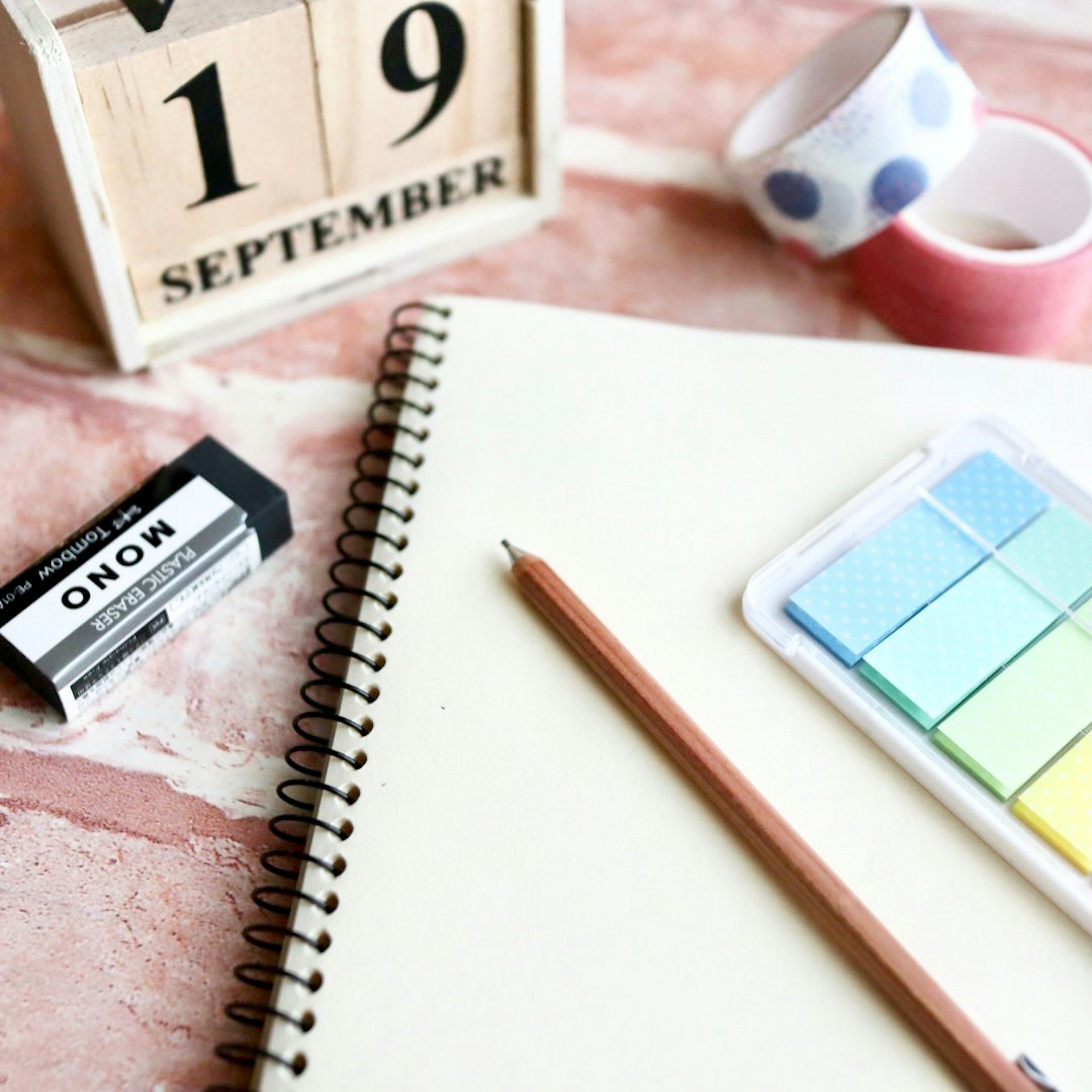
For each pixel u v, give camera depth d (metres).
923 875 0.49
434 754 0.51
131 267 0.59
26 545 0.58
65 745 0.53
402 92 0.59
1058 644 0.53
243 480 0.56
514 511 0.57
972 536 0.55
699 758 0.50
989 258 0.60
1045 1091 0.45
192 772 0.53
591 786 0.51
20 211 0.68
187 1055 0.47
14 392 0.62
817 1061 0.46
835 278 0.67
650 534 0.57
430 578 0.55
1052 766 0.50
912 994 0.46
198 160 0.56
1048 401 0.60
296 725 0.52
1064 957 0.48
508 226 0.67
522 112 0.63
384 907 0.48
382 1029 0.46
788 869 0.48
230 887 0.50
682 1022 0.46
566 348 0.61
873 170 0.60
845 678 0.52
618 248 0.68
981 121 0.62
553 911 0.48
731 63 0.74
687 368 0.61
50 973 0.48
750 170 0.63
